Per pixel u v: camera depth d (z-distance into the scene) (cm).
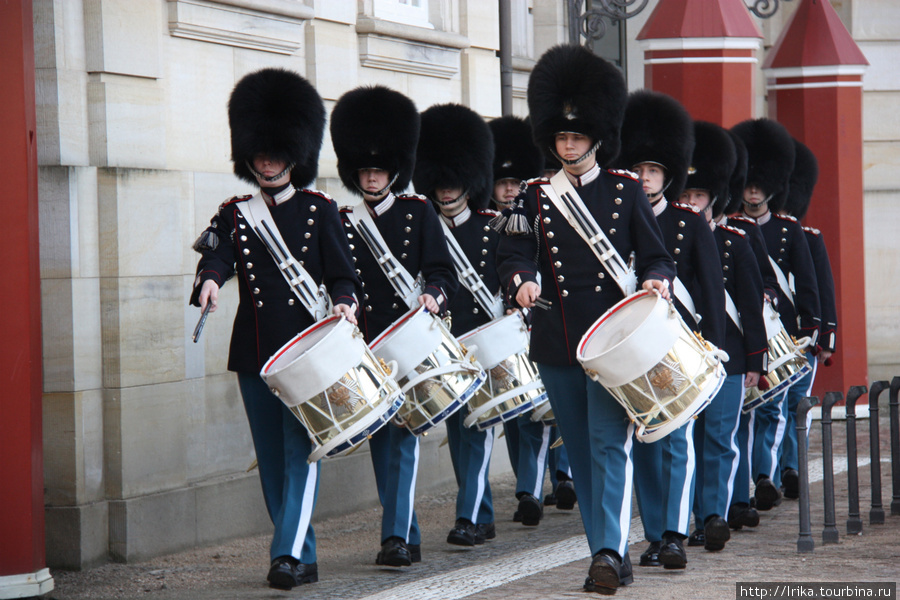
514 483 1294
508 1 1449
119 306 906
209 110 1007
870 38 1867
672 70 1399
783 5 2014
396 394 788
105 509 902
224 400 1012
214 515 981
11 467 755
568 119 763
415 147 927
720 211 999
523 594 766
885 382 1059
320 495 1085
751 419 1092
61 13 881
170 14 966
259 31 1052
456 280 905
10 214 754
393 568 881
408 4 1278
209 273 807
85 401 891
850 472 977
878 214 1880
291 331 820
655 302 721
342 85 1158
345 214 910
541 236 775
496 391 922
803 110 1675
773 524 1043
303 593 803
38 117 880
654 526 845
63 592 823
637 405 716
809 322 1173
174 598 802
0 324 754
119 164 914
